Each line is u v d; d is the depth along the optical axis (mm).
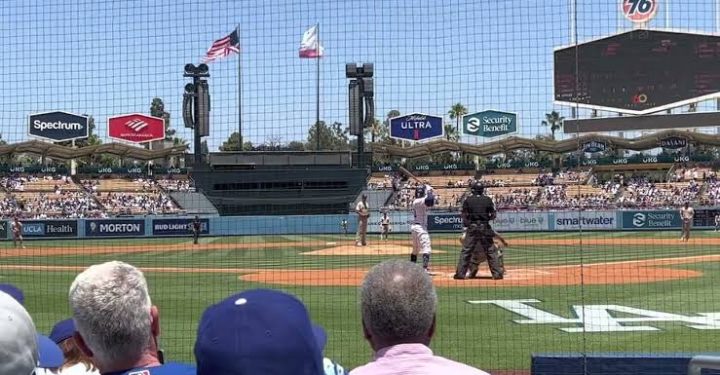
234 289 14875
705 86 40969
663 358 6164
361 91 36844
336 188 41812
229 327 2137
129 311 2570
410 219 39156
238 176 41344
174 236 37594
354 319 10789
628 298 12633
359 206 28562
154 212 47656
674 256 22156
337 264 20984
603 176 57375
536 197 50750
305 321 2221
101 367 2613
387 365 2711
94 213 46312
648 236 32812
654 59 41469
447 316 10867
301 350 2141
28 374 2242
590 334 9484
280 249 27781
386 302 2721
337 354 8594
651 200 49750
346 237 35781
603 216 38625
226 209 41656
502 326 10078
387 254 24688
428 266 17609
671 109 41281
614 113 41750
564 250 25047
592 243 28578
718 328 9805
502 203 50375
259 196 41656
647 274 16438
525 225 38094
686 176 54969
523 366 7871
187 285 15641
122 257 24953
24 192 49938
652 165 57031
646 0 41031
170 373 2576
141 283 2680
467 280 15141
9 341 2188
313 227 37281
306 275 17578
